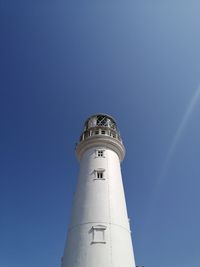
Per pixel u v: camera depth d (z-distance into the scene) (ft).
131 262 80.48
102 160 104.63
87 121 128.47
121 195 96.89
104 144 111.14
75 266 77.00
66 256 82.12
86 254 77.97
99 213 86.99
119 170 106.93
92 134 115.75
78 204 93.30
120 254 78.84
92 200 91.04
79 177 104.47
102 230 82.99
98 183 96.07
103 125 120.98
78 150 116.16
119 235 83.35
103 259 76.33
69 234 87.40
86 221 85.76
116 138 115.14
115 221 86.33
